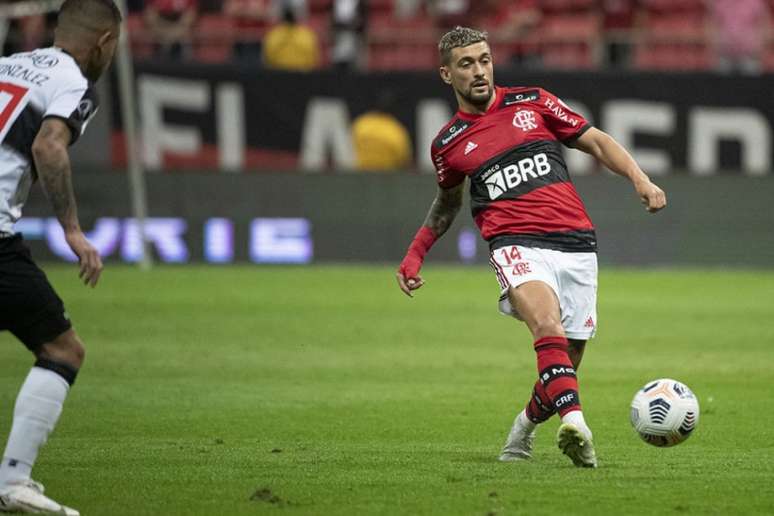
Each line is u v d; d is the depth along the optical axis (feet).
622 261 274.77
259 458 92.43
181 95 275.39
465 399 124.77
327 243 275.18
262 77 277.03
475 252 275.18
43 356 73.31
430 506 74.54
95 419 112.47
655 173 275.18
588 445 84.53
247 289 227.81
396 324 185.57
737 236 274.16
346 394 127.65
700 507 74.23
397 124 278.46
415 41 295.89
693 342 168.55
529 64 292.81
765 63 293.43
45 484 81.82
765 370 144.66
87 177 271.28
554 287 87.86
